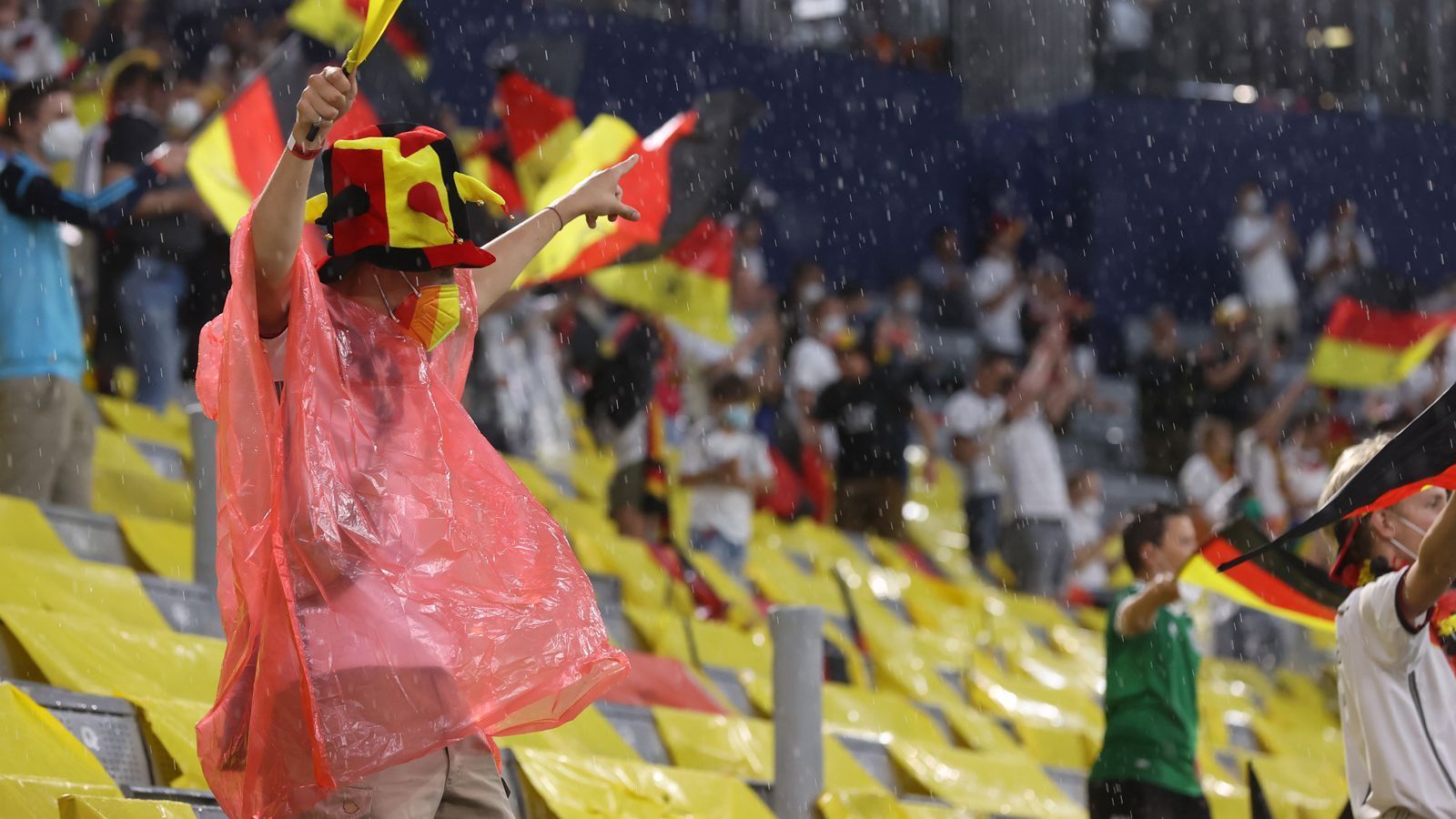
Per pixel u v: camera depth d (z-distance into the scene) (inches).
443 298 518.6
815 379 2049.7
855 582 1847.9
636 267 1692.9
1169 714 928.3
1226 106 2933.1
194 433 1075.3
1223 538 835.4
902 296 2354.8
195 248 1417.3
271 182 476.1
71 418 1129.4
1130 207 2901.1
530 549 510.0
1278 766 1642.5
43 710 758.5
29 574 966.4
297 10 1240.8
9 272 1091.3
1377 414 2450.8
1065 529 2000.5
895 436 2031.3
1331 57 3201.3
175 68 1844.2
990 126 2773.1
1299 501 2137.1
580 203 578.9
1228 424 2324.1
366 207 509.0
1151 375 2571.4
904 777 1282.0
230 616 490.9
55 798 677.9
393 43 1396.4
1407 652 634.2
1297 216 2965.1
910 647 1710.1
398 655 470.3
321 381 491.2
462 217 521.3
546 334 1850.4
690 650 1396.4
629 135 916.0
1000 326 2559.1
